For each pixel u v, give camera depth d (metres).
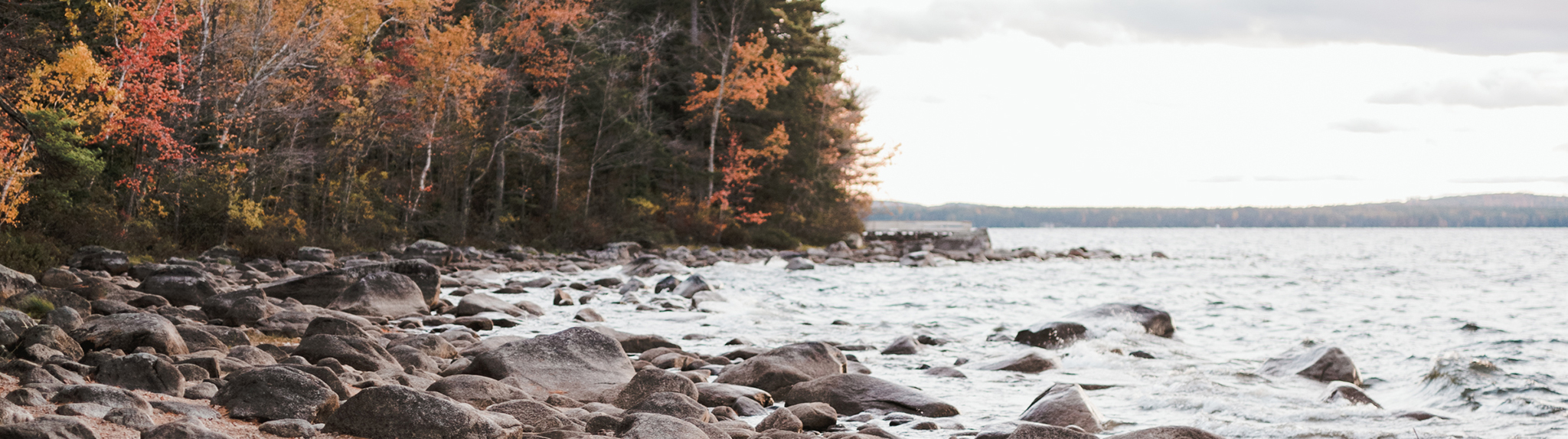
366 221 39.38
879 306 24.27
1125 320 17.75
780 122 54.09
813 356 11.42
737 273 36.50
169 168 30.53
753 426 8.85
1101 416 9.44
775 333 17.56
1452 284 36.62
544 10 42.81
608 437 7.13
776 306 23.08
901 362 14.17
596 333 11.19
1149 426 9.32
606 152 47.28
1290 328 20.12
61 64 24.47
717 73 53.31
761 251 48.12
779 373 10.78
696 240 51.62
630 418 7.46
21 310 12.91
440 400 6.75
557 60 43.56
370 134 37.88
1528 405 10.29
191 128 30.78
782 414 8.57
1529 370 13.87
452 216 42.41
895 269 42.31
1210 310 24.69
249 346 10.80
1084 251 63.50
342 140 37.94
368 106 37.91
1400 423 9.48
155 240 29.52
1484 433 9.22
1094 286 33.66
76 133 25.14
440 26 43.97
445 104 40.75
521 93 44.78
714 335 16.95
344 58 36.00
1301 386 12.02
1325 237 197.75
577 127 47.28
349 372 9.65
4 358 8.66
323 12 34.97
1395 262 60.34
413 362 11.27
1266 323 21.16
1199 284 35.75
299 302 17.64
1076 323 16.38
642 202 49.28
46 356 8.75
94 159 26.73
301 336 13.99
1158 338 17.14
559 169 45.50
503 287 26.17
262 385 7.24
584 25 46.81
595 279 30.47
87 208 27.34
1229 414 9.95
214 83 31.23
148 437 5.65
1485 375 11.68
